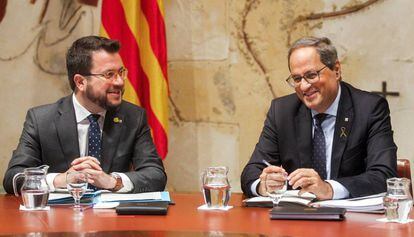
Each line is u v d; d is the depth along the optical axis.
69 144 3.27
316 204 2.62
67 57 3.32
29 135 3.29
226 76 4.29
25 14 4.23
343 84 3.28
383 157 3.02
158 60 3.96
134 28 3.89
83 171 2.86
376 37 4.13
